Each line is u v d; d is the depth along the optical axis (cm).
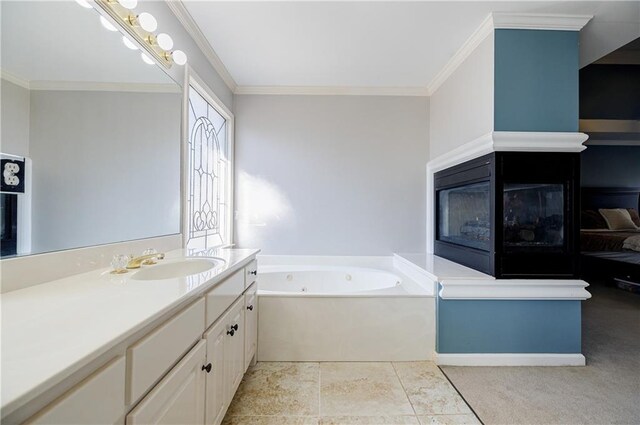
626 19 193
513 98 194
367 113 307
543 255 192
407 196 309
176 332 85
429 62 253
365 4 182
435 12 188
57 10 103
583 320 270
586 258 418
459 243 248
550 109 195
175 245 181
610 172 506
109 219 128
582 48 229
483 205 210
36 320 66
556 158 193
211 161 255
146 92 153
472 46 220
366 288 283
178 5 181
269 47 231
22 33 91
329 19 196
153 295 85
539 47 195
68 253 107
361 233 308
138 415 66
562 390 167
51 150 100
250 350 178
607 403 156
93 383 55
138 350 68
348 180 307
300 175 307
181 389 87
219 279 117
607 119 410
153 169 160
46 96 99
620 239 406
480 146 201
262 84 298
